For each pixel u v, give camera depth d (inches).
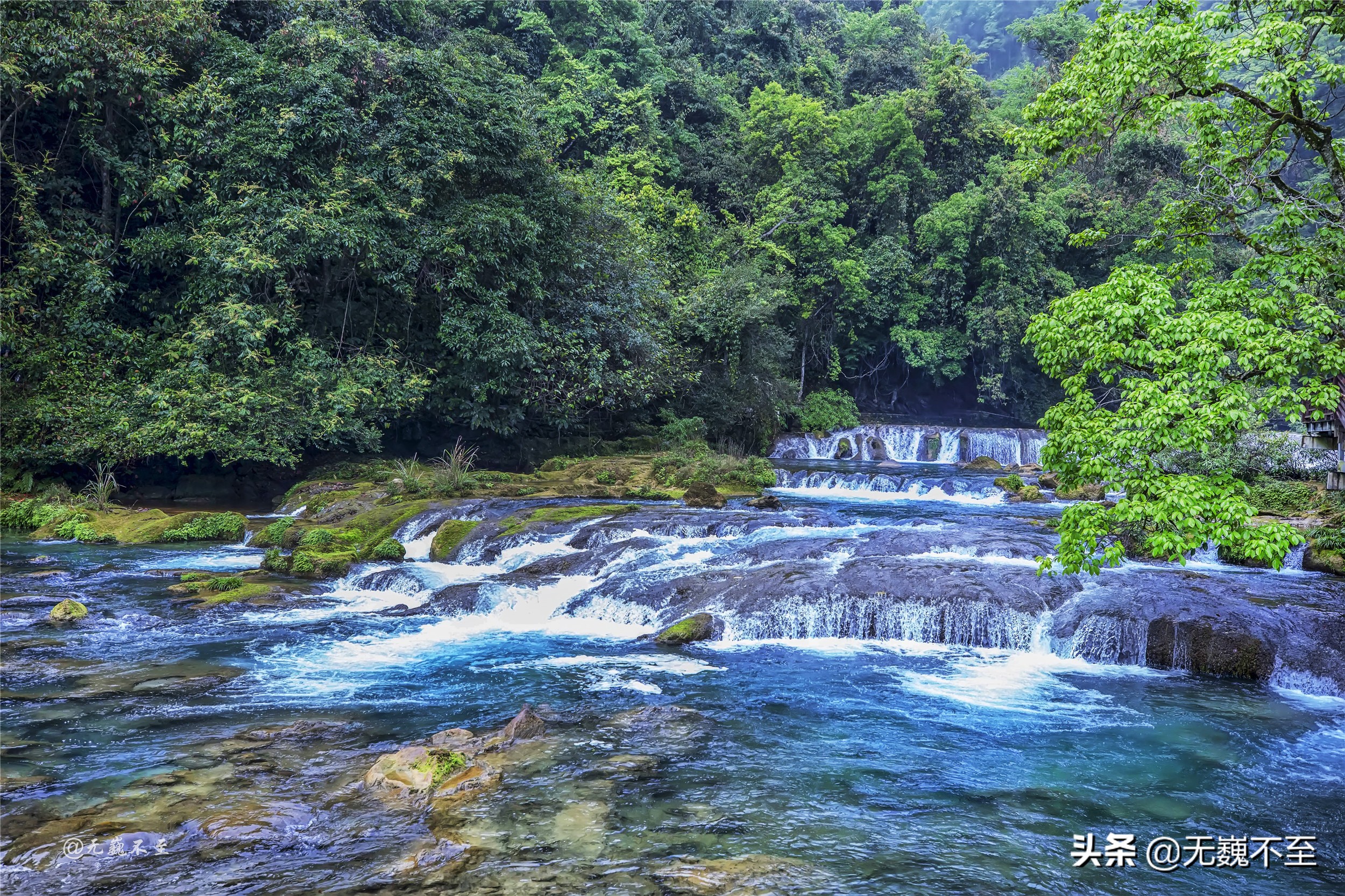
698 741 289.1
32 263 775.7
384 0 1147.9
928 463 1298.0
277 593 501.4
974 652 410.0
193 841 209.0
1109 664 392.2
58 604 450.3
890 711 325.1
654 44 1726.1
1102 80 301.9
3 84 732.7
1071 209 1695.4
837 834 221.5
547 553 589.6
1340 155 294.8
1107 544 529.0
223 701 325.7
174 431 752.3
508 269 926.4
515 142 967.6
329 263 876.6
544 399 993.5
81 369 790.5
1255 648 368.5
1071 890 196.1
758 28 1963.6
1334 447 432.1
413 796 236.8
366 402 845.8
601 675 367.9
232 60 839.7
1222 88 284.2
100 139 824.9
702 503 754.2
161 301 856.9
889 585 448.8
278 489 912.3
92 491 795.4
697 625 428.1
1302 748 290.4
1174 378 252.5
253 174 810.2
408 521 675.4
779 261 1478.8
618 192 1371.8
